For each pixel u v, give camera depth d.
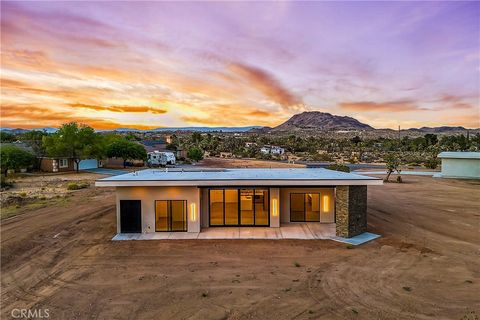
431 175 40.16
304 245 14.21
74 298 9.64
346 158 75.44
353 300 9.20
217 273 11.24
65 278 11.12
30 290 10.28
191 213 16.33
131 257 12.96
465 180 35.97
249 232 16.27
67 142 45.41
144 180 15.20
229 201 17.39
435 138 107.75
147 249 13.90
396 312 8.53
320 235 15.66
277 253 13.21
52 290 10.23
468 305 8.86
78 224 18.17
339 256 12.80
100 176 41.09
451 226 17.25
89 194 28.39
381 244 14.30
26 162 44.00
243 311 8.69
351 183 14.99
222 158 82.56
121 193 16.36
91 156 48.31
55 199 26.00
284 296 9.49
